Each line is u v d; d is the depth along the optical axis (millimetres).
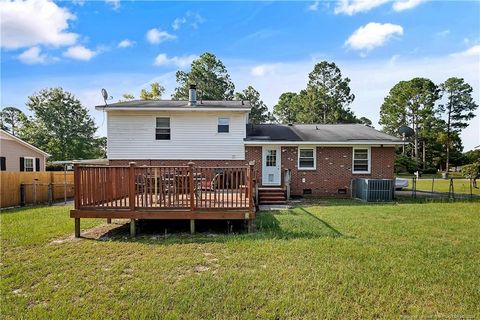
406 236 6793
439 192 17953
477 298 3795
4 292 4059
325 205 12312
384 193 13969
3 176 13211
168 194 7449
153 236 7152
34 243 6449
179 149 15328
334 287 4090
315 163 15578
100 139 43219
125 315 3439
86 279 4445
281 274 4516
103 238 6996
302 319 3330
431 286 4133
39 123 38312
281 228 7594
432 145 47656
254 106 48312
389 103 48875
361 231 7246
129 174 7254
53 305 3672
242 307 3574
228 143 15406
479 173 23766
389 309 3537
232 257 5336
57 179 16828
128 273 4691
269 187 14812
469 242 6312
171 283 4270
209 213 7242
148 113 15234
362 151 15648
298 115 44156
